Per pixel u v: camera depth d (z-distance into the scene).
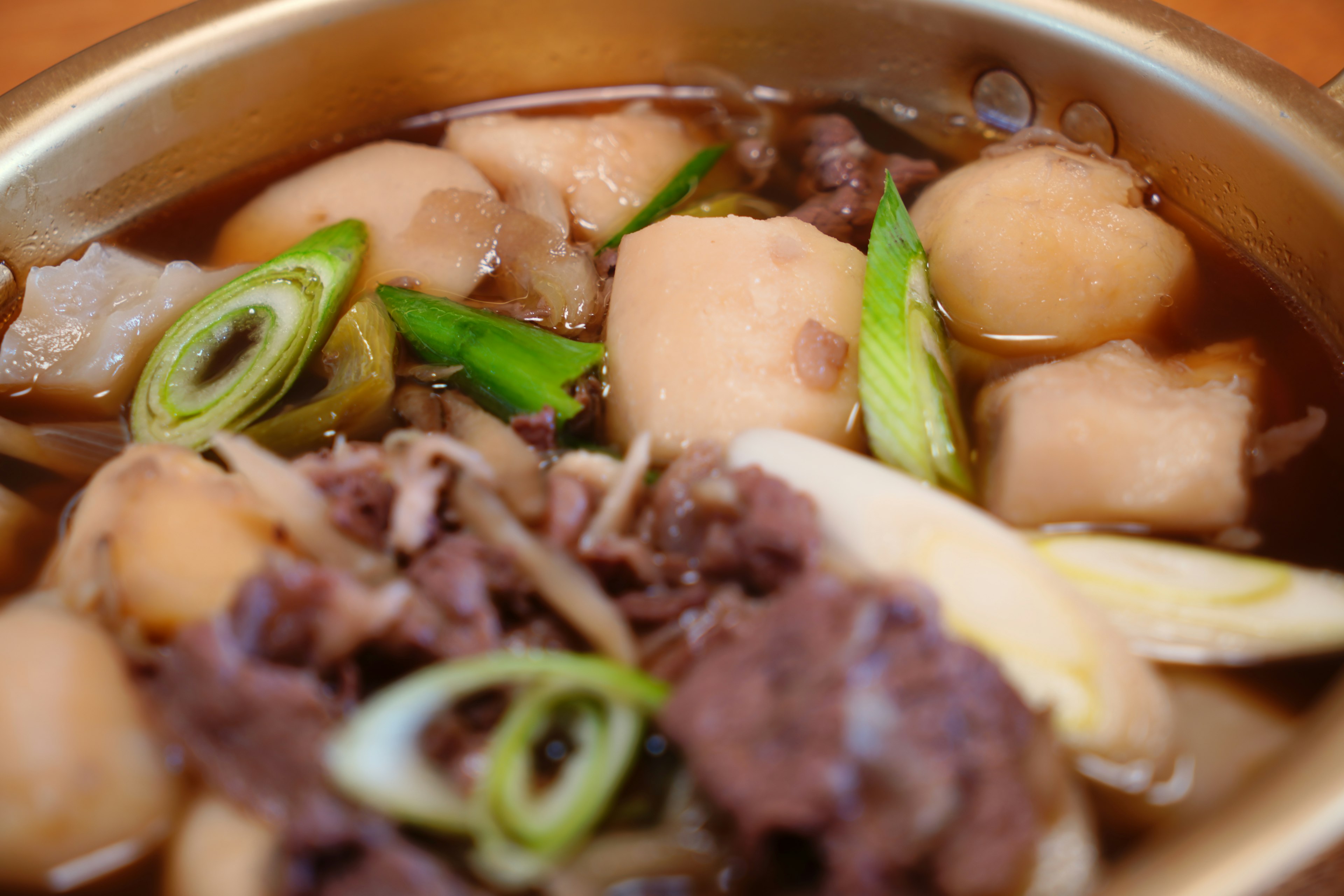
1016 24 0.30
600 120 0.32
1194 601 0.25
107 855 0.24
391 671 0.24
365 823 0.22
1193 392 0.27
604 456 0.27
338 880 0.22
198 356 0.29
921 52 0.32
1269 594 0.25
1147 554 0.26
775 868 0.23
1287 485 0.27
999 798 0.22
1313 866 0.22
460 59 0.32
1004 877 0.22
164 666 0.24
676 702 0.23
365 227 0.30
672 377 0.27
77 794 0.23
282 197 0.31
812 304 0.28
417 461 0.25
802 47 0.32
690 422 0.27
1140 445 0.26
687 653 0.24
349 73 0.32
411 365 0.29
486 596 0.24
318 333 0.29
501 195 0.32
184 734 0.23
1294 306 0.28
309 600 0.23
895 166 0.31
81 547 0.25
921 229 0.30
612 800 0.23
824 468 0.26
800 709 0.22
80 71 0.30
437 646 0.24
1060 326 0.28
